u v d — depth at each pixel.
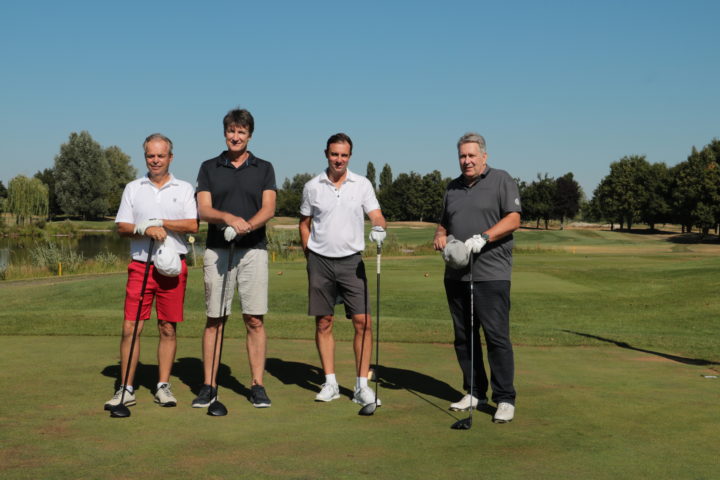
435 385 5.02
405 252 36.53
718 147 65.00
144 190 4.55
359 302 4.62
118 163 102.50
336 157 4.60
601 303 14.43
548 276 19.28
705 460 3.18
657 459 3.19
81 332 7.72
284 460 3.13
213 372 4.32
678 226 100.62
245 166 4.58
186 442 3.42
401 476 2.91
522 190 91.12
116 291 15.37
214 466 3.03
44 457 3.13
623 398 4.53
